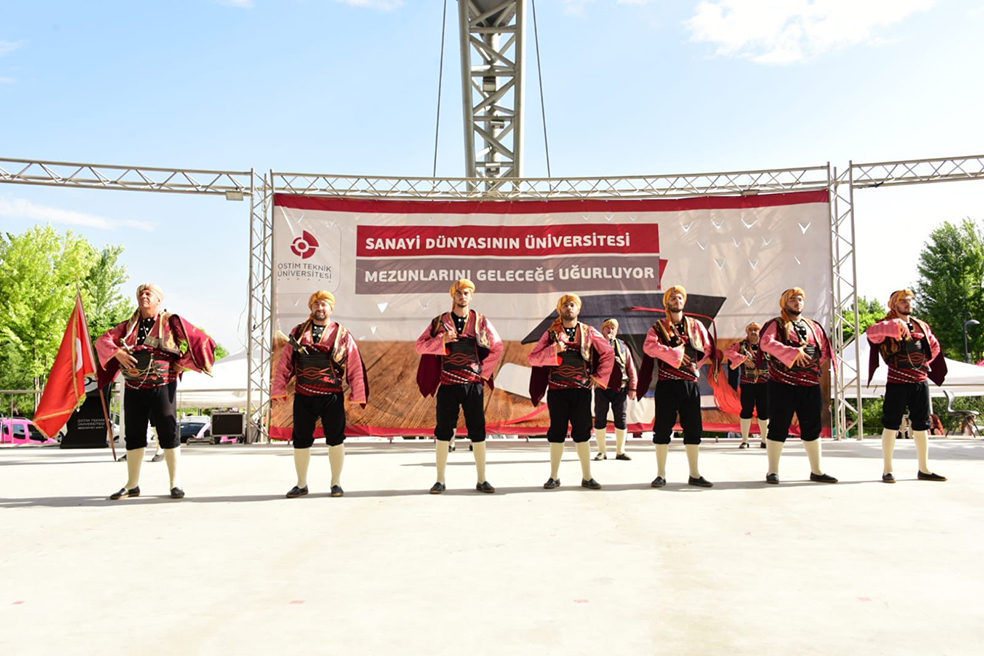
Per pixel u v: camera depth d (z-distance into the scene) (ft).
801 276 44.42
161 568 11.05
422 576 10.48
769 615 8.58
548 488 20.80
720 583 10.03
